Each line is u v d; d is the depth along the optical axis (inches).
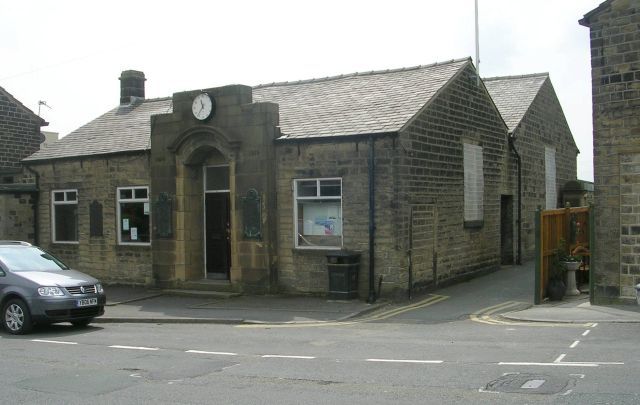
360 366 334.3
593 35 517.7
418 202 621.6
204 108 672.4
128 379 321.1
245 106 652.1
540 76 1000.9
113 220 776.3
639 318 457.4
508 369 313.6
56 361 370.9
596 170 516.4
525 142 900.6
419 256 625.0
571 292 593.3
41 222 850.8
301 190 639.1
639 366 311.1
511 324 471.2
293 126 663.8
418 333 444.5
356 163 605.3
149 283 748.0
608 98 510.9
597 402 251.3
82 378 325.4
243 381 309.9
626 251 506.0
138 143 771.4
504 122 840.3
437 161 660.7
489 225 786.2
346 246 611.8
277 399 274.5
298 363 348.8
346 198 611.2
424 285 636.1
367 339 424.5
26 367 354.9
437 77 698.2
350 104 685.3
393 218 588.4
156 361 364.8
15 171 913.5
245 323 520.1
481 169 764.6
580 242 632.4
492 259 794.2
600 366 313.0
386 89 703.1
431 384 289.9
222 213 708.0
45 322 476.7
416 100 643.5
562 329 434.3
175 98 698.8
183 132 687.7
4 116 988.6
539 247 558.6
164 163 709.9
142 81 978.7
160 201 712.4
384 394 275.9
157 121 714.2
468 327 465.7
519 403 254.5
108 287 762.2
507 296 616.4
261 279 643.5
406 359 349.1
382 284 594.9
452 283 692.1
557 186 1031.6
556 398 259.0
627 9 502.3
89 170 800.3
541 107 970.1
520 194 872.9
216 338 446.6
